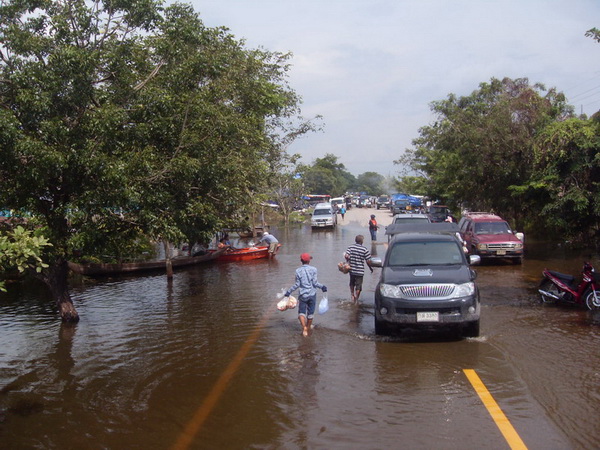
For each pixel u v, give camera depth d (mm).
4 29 9789
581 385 6492
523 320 10109
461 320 8562
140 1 10555
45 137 9539
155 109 10508
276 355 8250
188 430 5574
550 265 17875
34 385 7254
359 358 7922
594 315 10477
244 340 9250
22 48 9758
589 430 5207
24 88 9672
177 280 17297
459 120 25344
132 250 12969
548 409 5758
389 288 8875
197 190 12000
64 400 6645
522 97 24062
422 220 22516
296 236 34438
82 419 6008
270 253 22344
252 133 16281
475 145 23953
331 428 5457
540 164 19906
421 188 49375
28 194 10258
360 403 6125
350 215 56719
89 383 7277
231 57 17312
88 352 8859
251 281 16438
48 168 9227
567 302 11578
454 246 9977
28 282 16734
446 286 8695
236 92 16312
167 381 7227
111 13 10734
